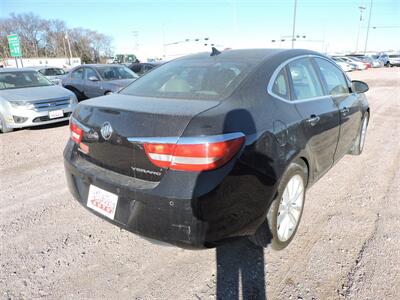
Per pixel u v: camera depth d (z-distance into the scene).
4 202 3.63
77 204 3.59
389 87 15.80
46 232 3.02
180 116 2.03
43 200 3.68
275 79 2.64
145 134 2.06
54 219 3.27
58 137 6.60
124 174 2.24
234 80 2.49
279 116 2.46
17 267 2.54
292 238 2.79
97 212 2.37
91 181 2.39
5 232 3.02
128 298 2.23
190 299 2.22
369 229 2.97
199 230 1.96
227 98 2.29
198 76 2.70
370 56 44.56
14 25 79.88
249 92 2.40
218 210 1.98
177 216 1.96
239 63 2.75
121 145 2.19
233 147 2.01
